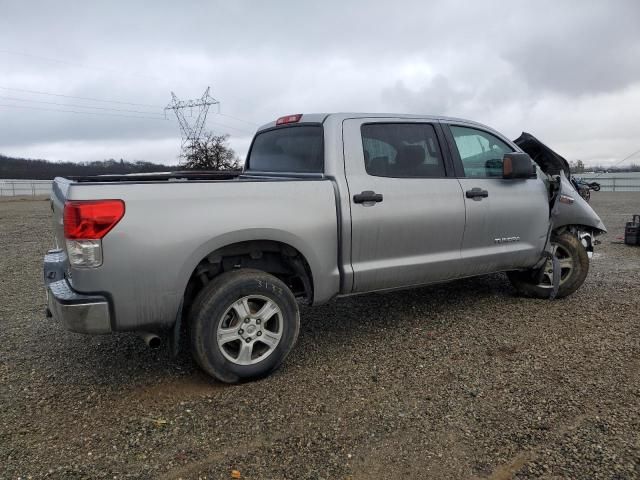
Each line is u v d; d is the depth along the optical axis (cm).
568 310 509
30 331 476
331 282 388
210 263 355
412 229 423
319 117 424
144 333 330
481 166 489
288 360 397
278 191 361
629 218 1535
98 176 387
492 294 575
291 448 274
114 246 302
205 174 485
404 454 266
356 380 357
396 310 521
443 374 363
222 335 341
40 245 1042
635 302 533
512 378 353
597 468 249
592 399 319
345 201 389
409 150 441
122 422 304
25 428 298
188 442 281
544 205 521
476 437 280
